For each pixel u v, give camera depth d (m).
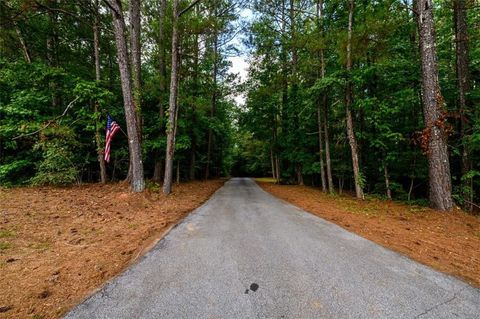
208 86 16.83
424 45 7.36
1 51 11.48
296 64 15.45
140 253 3.67
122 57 8.76
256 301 2.40
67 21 12.89
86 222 5.29
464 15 8.86
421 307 2.36
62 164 10.29
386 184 11.23
